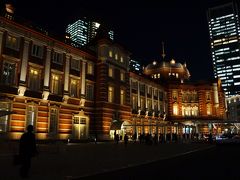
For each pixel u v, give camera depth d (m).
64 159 18.86
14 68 31.38
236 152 28.89
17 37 32.03
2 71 29.80
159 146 37.50
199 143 48.56
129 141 45.75
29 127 11.68
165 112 67.88
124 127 47.53
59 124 36.19
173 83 71.38
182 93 72.19
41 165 15.62
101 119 41.78
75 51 40.00
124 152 25.86
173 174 13.52
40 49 34.91
